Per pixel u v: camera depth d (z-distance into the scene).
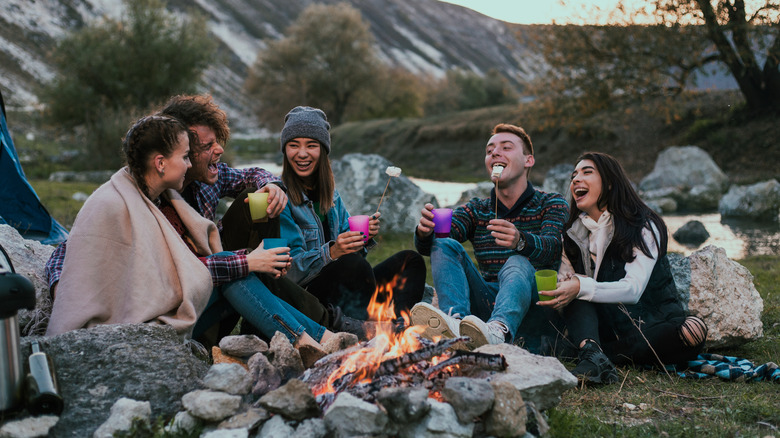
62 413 2.34
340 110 56.97
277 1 186.25
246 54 150.38
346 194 10.88
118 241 2.92
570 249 3.72
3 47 92.88
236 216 3.45
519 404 2.28
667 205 17.22
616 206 3.52
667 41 21.42
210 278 2.98
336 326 3.31
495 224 3.61
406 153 35.44
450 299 3.59
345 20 56.09
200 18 30.31
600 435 2.54
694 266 3.90
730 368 3.31
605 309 3.57
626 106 24.72
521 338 3.70
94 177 20.92
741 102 25.00
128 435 2.23
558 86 23.45
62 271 2.91
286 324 3.03
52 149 31.48
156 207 3.03
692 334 3.32
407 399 2.13
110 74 27.92
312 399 2.25
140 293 2.87
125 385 2.47
